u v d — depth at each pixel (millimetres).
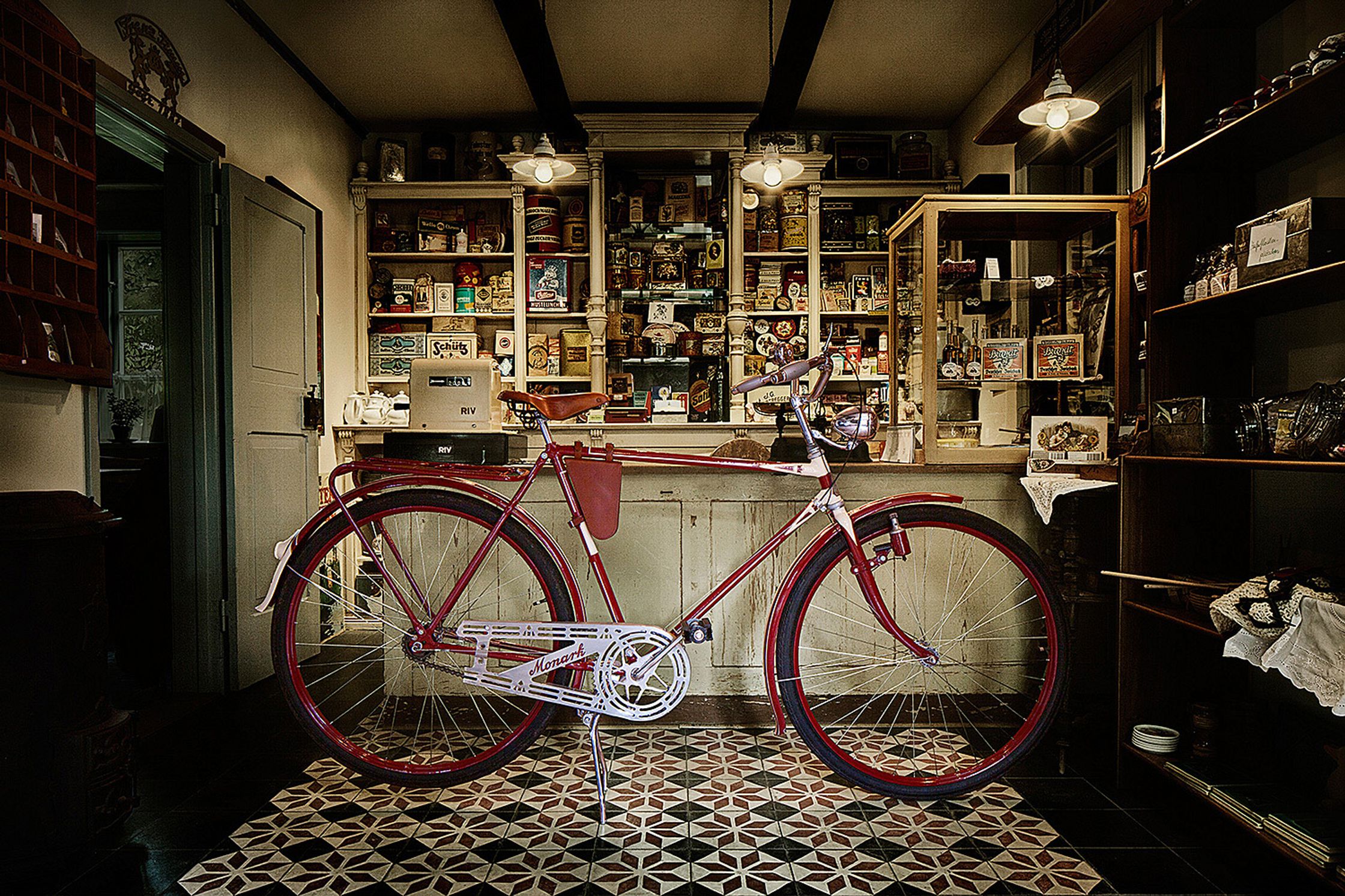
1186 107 2182
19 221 2107
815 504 2139
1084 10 3504
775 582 2670
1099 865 1825
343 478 4883
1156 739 2105
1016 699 2682
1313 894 1701
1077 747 2562
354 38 4203
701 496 2668
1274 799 1801
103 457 4125
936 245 2873
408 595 2674
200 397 3279
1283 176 2105
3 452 2148
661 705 2037
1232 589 1879
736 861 1844
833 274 5383
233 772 2389
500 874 1788
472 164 5363
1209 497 2219
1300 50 2043
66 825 1839
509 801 2164
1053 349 2865
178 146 3139
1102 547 2736
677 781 2283
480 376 3049
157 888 1739
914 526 2150
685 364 5441
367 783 2297
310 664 3744
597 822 2037
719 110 5230
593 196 5094
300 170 4461
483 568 2648
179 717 2945
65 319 2311
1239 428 1950
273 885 1748
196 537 3262
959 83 4887
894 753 2451
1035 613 2689
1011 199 2828
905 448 3066
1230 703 2100
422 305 5320
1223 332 2209
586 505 2148
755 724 2684
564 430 5020
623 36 4230
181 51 3205
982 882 1755
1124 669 2219
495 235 5387
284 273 3811
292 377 3873
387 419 4906
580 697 2035
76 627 1906
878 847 1912
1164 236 2188
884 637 2682
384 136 5547
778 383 2180
